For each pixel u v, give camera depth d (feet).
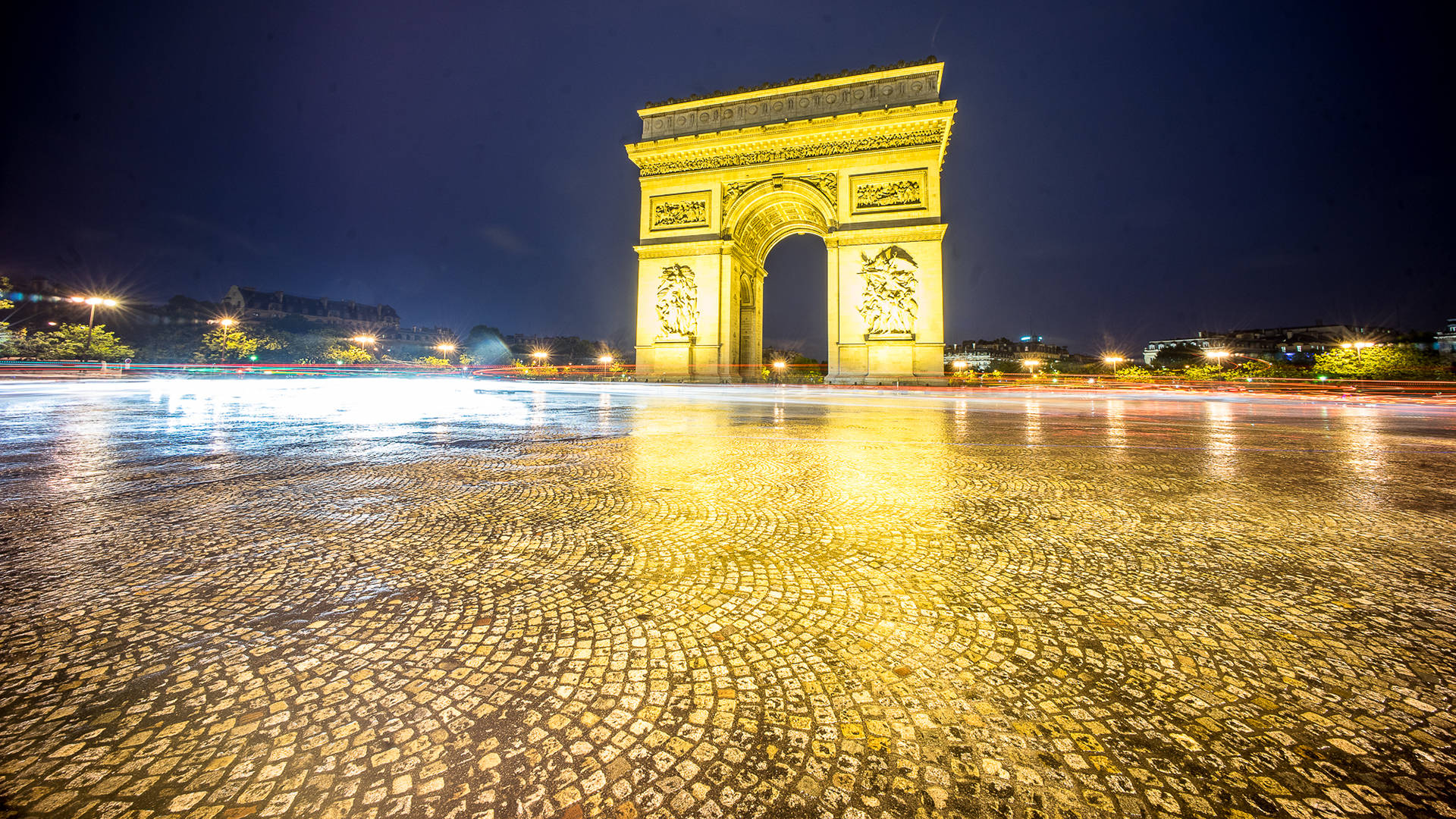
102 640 11.67
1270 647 11.71
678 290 169.07
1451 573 15.99
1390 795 7.85
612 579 15.30
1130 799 7.80
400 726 9.23
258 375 247.91
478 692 10.13
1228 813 7.55
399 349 505.66
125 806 7.49
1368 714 9.49
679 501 24.04
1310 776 8.20
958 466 33.22
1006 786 8.05
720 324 166.61
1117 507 23.41
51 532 19.02
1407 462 35.50
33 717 9.10
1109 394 136.05
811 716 9.55
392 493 25.38
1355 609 13.56
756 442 43.21
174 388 125.49
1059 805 7.72
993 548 18.06
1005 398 121.19
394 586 14.69
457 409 77.20
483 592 14.35
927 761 8.55
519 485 27.27
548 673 10.73
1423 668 10.87
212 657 11.12
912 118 152.05
